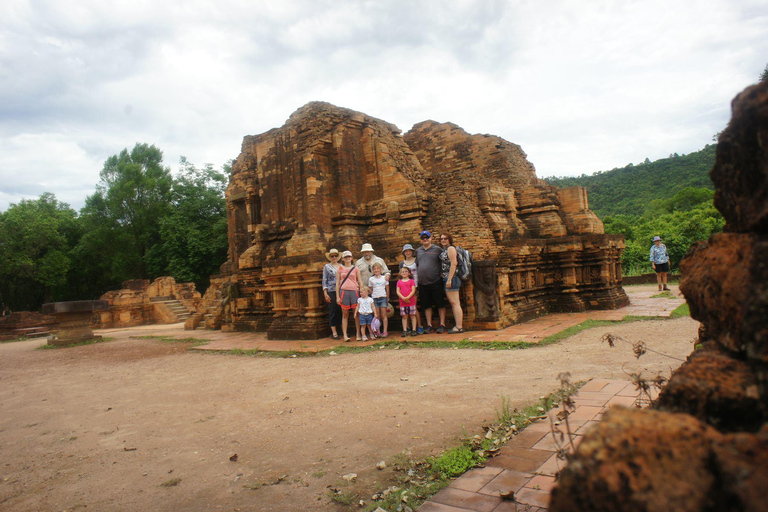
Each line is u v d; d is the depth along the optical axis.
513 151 18.27
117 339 17.97
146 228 43.75
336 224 14.57
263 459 4.73
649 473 1.31
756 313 1.56
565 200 16.55
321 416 5.90
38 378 10.53
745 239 1.79
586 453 1.42
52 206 49.56
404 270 11.70
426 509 3.38
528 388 6.24
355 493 3.84
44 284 42.41
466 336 10.74
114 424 6.33
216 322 18.73
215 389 7.89
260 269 16.61
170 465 4.78
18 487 4.51
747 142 1.77
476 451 4.33
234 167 19.91
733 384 1.60
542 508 3.20
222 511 3.74
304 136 14.76
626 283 26.30
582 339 9.57
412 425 5.27
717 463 1.28
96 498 4.15
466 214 13.16
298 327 13.25
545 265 15.59
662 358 7.29
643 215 59.38
